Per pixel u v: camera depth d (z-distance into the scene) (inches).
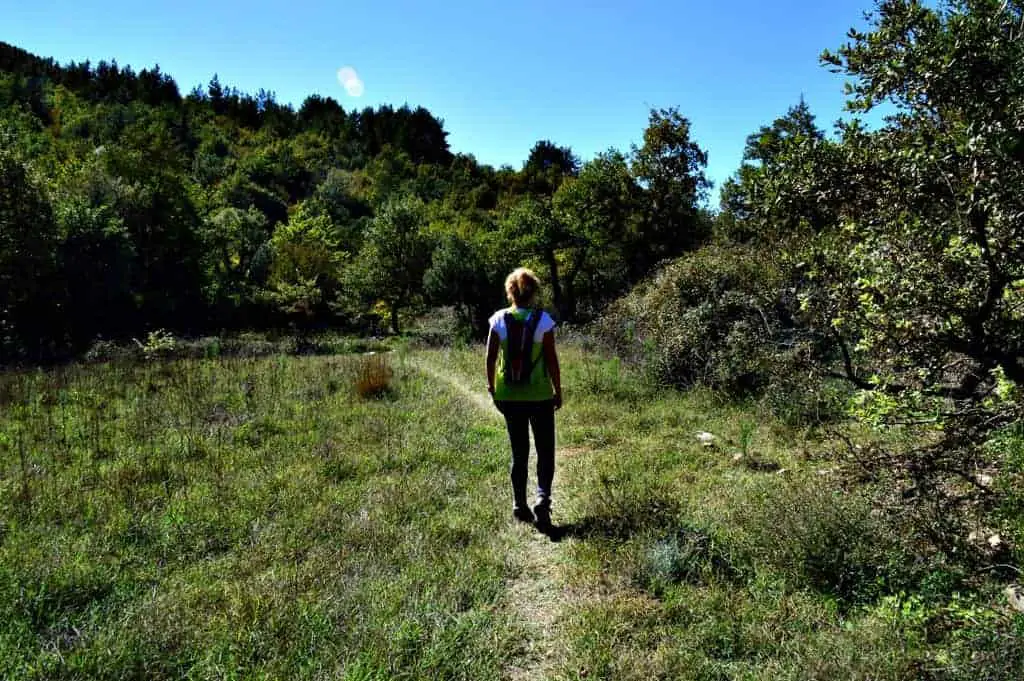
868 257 137.0
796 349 265.6
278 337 1063.6
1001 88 118.3
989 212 117.0
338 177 3624.5
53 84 4382.4
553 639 116.1
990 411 132.0
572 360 507.5
